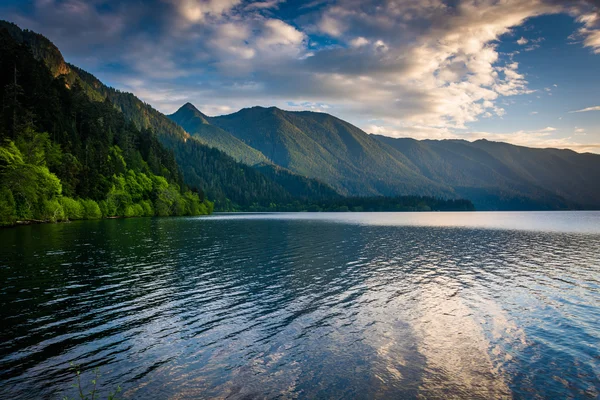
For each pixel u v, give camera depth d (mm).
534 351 14992
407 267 33188
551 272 31391
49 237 51281
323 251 43469
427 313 19719
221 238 57125
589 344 15703
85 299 21469
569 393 11875
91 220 94938
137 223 87812
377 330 17125
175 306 20531
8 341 15336
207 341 15664
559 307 20969
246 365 13547
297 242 53125
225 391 11766
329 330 17094
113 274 28203
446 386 12250
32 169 75562
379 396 11586
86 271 29016
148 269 30516
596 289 25234
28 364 13312
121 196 119000
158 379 12430
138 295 22594
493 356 14523
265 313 19484
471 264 35125
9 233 56344
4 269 29062
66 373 12695
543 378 12812
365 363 13789
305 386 12117
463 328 17500
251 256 38781
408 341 15883
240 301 21688
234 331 16859
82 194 102688
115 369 13070
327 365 13609
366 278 28312
